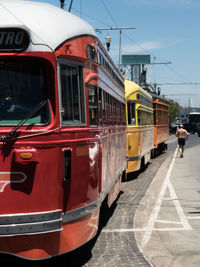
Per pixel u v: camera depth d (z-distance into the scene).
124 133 11.77
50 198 4.88
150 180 14.79
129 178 15.40
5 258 5.87
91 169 5.80
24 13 4.91
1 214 4.69
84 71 5.66
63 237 5.07
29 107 4.86
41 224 4.78
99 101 6.61
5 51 4.77
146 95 18.31
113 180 8.57
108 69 8.12
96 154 6.11
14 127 4.75
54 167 4.91
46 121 4.90
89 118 5.82
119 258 6.16
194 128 68.00
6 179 4.69
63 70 5.13
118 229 7.92
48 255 4.92
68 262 5.95
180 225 8.24
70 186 5.18
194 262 6.01
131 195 11.71
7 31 4.76
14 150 4.70
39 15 5.00
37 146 4.79
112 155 8.42
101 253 6.41
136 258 6.16
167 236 7.44
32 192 4.76
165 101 28.64
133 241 7.10
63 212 5.07
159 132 24.88
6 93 4.82
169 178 15.27
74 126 5.31
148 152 19.31
